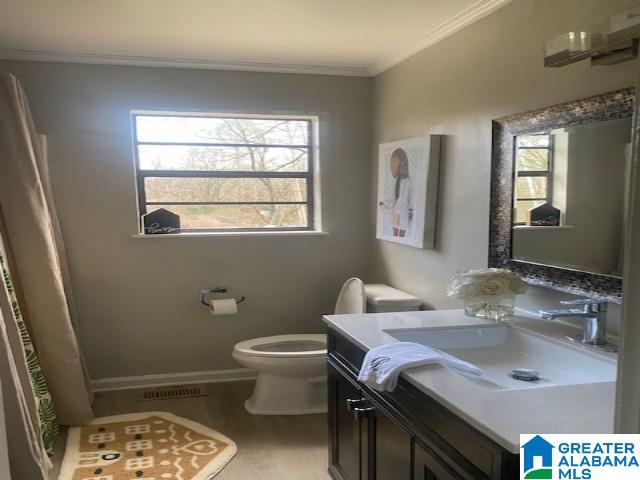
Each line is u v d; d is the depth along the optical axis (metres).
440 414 1.36
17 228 2.76
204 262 3.52
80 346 3.31
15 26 2.65
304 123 3.73
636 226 0.66
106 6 2.37
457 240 2.63
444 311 2.29
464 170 2.56
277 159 3.71
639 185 0.66
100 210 3.33
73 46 3.02
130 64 3.27
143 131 3.46
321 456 2.60
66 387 2.89
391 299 3.00
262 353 2.97
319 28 2.72
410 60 3.09
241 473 2.45
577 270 1.83
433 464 1.41
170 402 3.26
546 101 2.00
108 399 3.30
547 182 1.97
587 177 1.77
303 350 3.27
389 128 3.40
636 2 1.61
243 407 3.18
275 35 2.84
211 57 3.28
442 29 2.67
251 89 3.47
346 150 3.68
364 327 2.04
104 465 2.49
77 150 3.26
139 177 3.48
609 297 1.70
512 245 2.19
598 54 1.66
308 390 3.13
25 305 2.85
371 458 1.86
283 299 3.67
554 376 1.71
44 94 3.19
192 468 2.47
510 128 2.18
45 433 2.62
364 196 3.74
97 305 3.38
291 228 3.76
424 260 2.98
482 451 1.18
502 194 2.24
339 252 3.73
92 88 3.25
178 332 3.53
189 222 3.59
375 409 1.80
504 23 2.24
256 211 3.69
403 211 3.08
